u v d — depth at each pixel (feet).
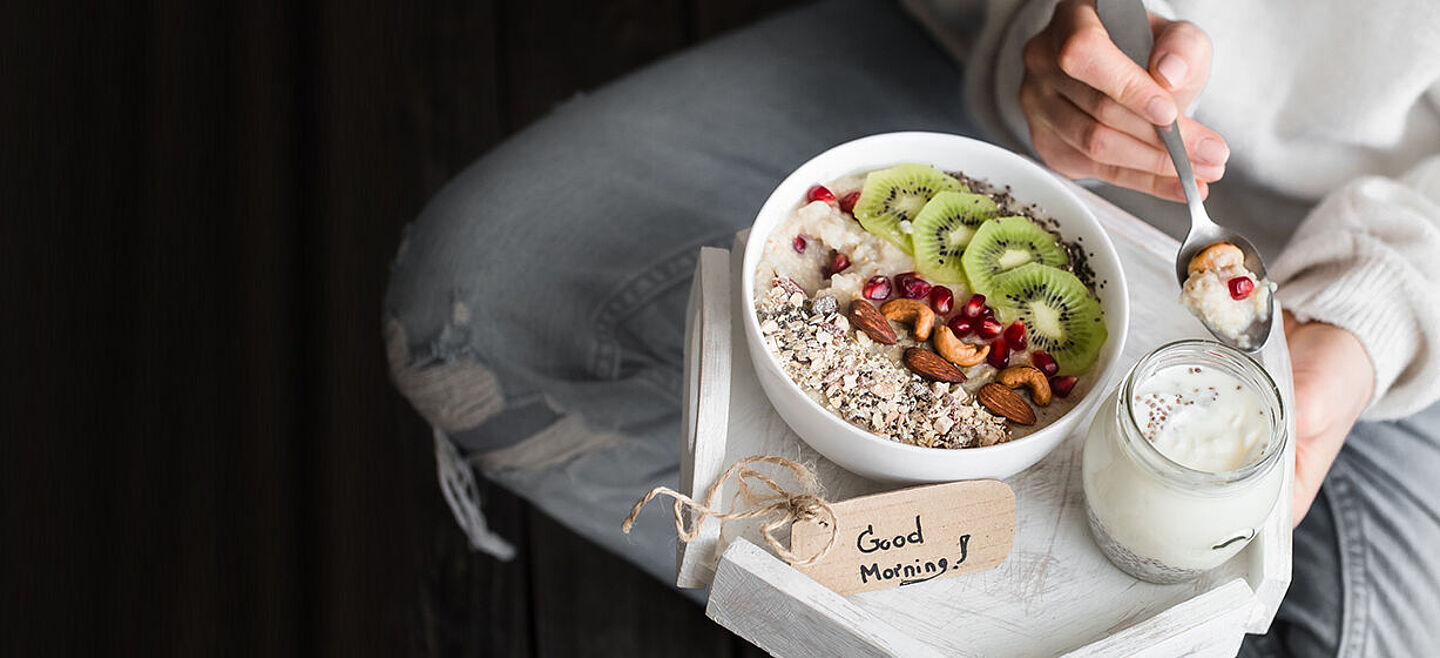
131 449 4.19
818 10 3.89
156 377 4.26
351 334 4.36
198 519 4.14
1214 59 3.36
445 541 4.18
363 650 4.07
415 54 4.77
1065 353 2.76
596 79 4.83
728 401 2.72
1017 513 2.75
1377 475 3.35
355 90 4.70
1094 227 2.79
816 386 2.68
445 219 3.62
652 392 3.61
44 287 4.33
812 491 2.68
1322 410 3.10
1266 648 3.35
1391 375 3.21
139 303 4.35
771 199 2.78
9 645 4.00
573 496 3.78
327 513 4.17
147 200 4.48
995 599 2.69
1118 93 3.00
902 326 2.76
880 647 2.53
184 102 4.62
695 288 2.95
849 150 2.83
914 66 3.79
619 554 4.05
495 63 4.81
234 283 4.40
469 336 3.56
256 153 4.58
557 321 3.53
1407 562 3.29
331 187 4.56
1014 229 2.81
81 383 4.24
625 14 4.92
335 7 4.78
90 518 4.12
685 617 4.17
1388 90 3.27
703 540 2.67
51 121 4.54
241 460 4.20
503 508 4.23
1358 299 3.16
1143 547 2.61
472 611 4.14
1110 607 2.69
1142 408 2.64
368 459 4.23
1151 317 2.93
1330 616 3.30
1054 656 2.65
